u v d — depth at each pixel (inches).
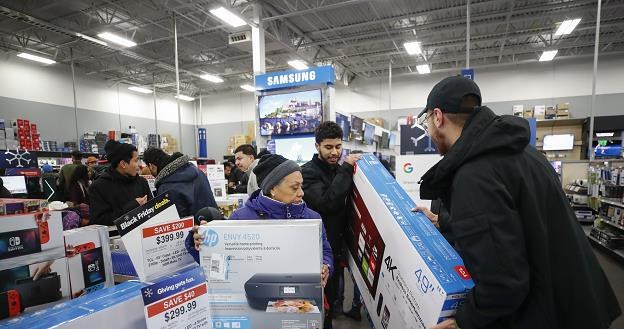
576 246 33.9
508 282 29.6
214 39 364.2
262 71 264.7
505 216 31.3
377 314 50.2
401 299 42.0
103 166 203.2
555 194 34.7
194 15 298.5
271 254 36.5
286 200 51.7
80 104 426.9
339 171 62.6
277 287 36.4
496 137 34.2
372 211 51.6
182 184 80.0
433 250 39.4
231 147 387.2
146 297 25.5
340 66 460.1
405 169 122.3
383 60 441.1
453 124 39.1
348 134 197.3
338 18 311.4
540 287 32.7
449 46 377.4
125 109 493.7
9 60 352.5
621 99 388.2
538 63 422.0
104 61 406.6
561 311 33.6
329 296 65.6
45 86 385.7
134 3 273.4
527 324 32.8
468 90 38.0
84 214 113.1
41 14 285.3
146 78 478.9
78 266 43.2
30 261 36.3
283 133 157.2
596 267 36.4
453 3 280.1
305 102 152.6
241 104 594.9
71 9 278.7
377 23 320.8
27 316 25.9
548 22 317.7
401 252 42.3
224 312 37.3
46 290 37.1
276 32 304.5
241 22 251.3
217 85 546.3
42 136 380.8
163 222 36.8
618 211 177.2
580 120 332.8
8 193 128.0
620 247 177.3
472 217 32.2
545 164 36.9
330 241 65.1
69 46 355.6
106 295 29.3
